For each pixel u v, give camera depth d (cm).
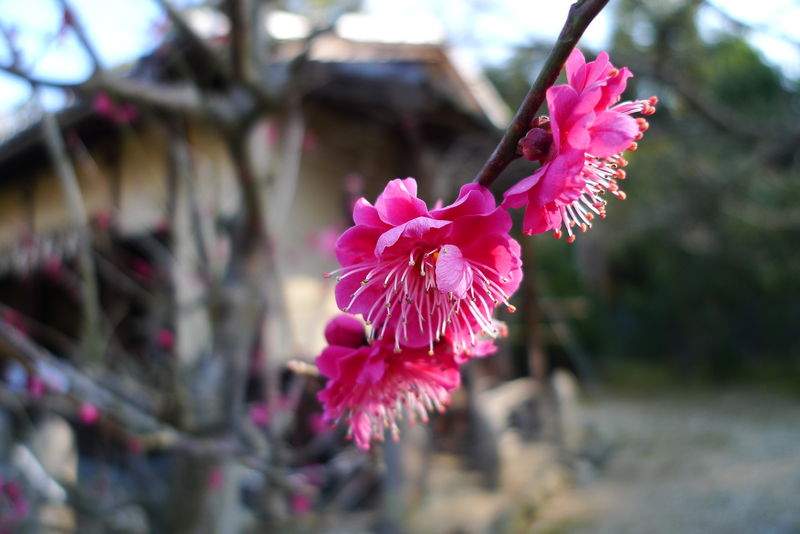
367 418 119
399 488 428
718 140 934
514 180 525
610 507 663
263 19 292
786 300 1452
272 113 279
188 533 307
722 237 1283
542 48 598
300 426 412
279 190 379
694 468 816
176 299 406
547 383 798
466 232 103
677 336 1619
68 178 279
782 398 1265
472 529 470
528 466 654
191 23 275
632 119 95
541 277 1348
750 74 1232
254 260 313
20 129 463
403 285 105
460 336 110
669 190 1165
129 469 414
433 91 521
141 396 303
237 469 325
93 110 405
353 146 600
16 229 665
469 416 586
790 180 1003
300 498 378
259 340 429
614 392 1419
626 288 1623
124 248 534
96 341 289
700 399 1319
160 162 480
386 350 110
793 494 676
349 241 107
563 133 96
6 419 364
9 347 225
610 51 643
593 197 111
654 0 665
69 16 242
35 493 333
